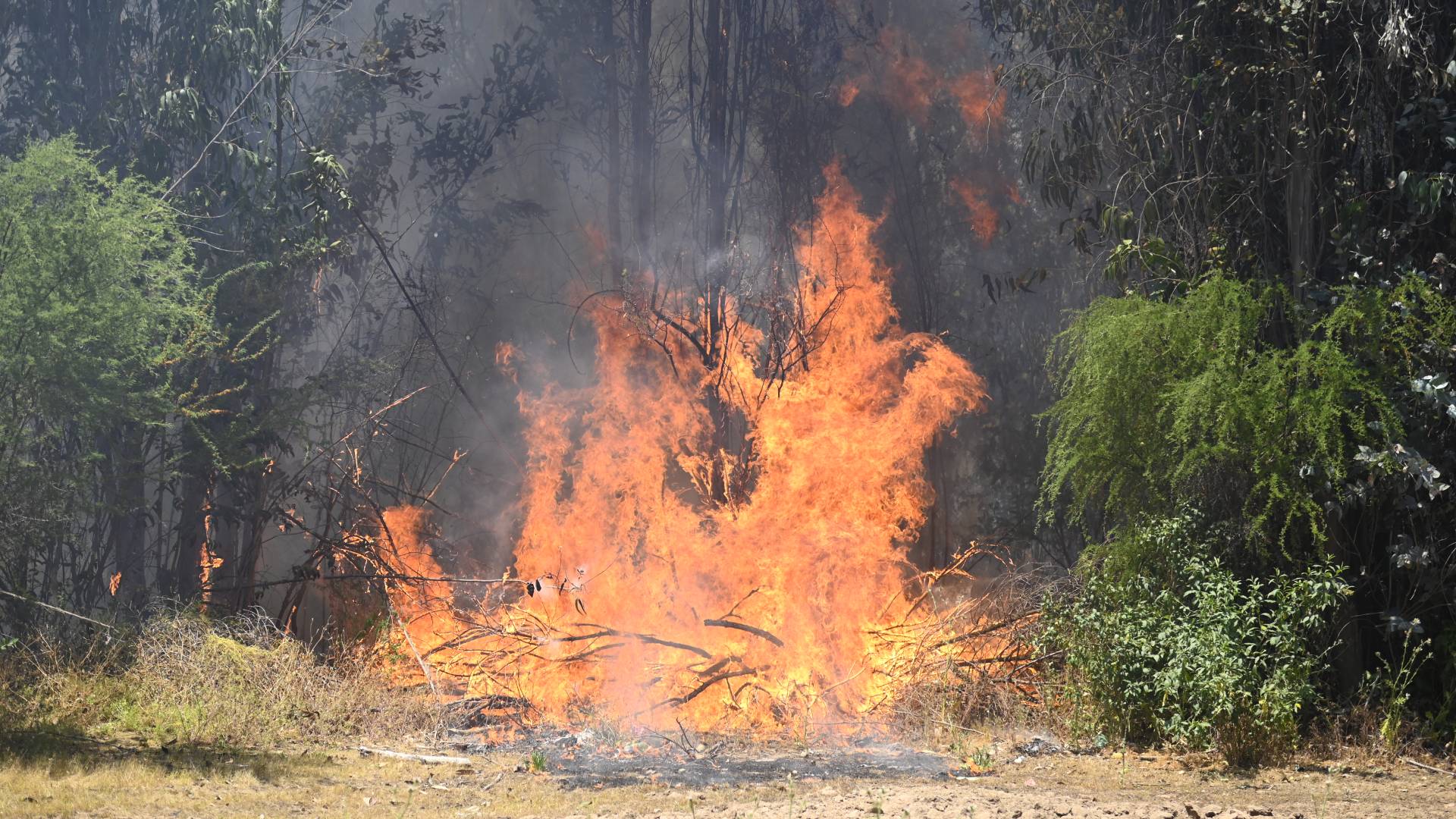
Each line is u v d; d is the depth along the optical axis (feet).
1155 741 33.12
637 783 29.48
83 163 39.70
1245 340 35.14
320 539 46.11
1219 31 38.75
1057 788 28.50
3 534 38.63
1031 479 58.75
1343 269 35.60
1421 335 34.09
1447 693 33.19
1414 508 33.78
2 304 36.29
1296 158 36.35
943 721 35.58
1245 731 31.09
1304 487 34.14
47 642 40.19
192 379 47.88
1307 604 32.83
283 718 35.32
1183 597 34.53
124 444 46.09
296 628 48.03
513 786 29.01
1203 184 38.58
